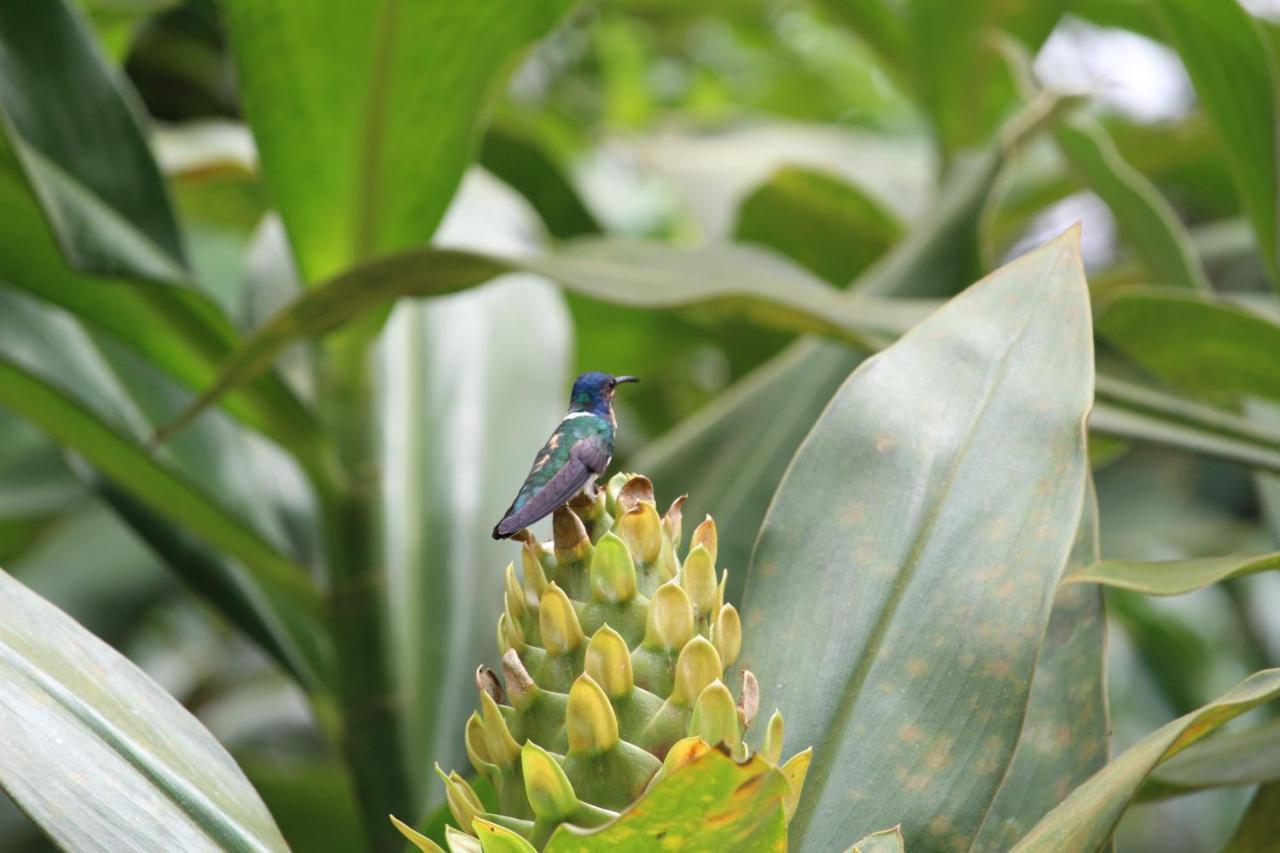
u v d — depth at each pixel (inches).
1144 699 261.9
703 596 126.4
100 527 229.0
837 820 128.3
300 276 155.4
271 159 148.8
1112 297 144.9
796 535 131.8
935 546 131.0
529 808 125.3
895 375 133.0
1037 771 134.3
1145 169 260.8
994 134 234.5
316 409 156.5
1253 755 136.9
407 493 176.1
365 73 146.6
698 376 269.3
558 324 202.2
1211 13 144.2
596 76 355.3
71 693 127.5
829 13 241.3
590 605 126.1
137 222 149.2
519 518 125.7
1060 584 133.2
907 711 129.3
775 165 239.8
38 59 148.2
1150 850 259.8
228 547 150.8
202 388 154.6
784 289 144.7
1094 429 141.4
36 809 124.4
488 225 221.0
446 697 157.2
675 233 316.8
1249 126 146.9
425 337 196.4
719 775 120.6
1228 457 140.6
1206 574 131.3
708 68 387.9
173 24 264.2
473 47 146.4
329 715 162.1
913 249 177.3
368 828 152.7
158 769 127.3
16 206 145.7
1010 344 132.8
